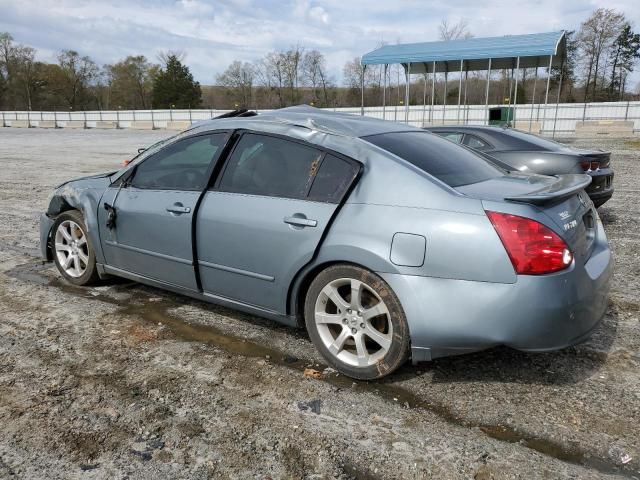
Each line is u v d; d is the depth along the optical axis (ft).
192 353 11.64
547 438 8.70
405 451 8.36
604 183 23.66
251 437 8.70
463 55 71.15
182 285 13.00
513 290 8.92
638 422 9.11
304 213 10.62
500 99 160.97
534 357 11.42
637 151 62.49
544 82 181.16
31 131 131.64
